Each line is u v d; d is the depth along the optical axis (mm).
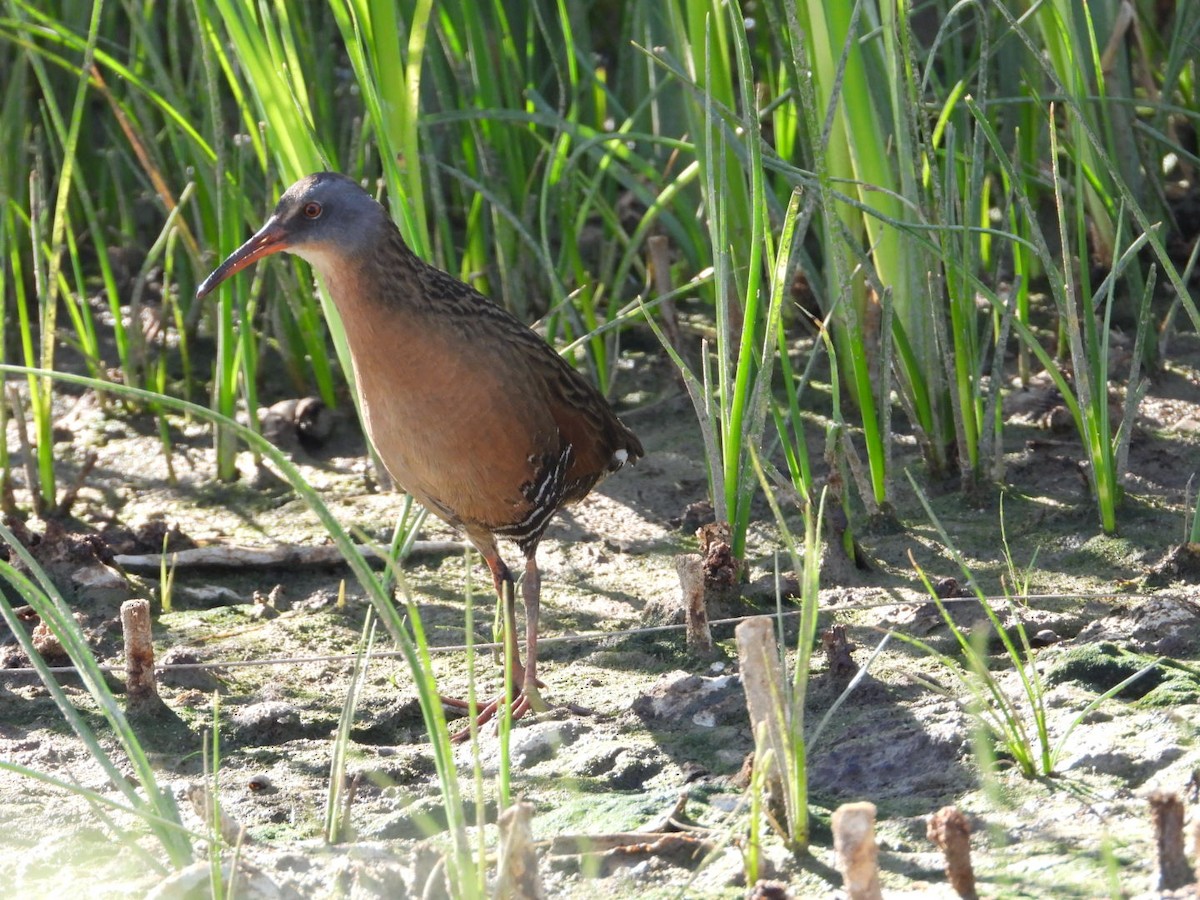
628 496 9883
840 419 8586
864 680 6977
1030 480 9414
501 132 11445
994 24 11375
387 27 8680
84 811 6203
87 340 11070
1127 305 11328
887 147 9391
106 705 5395
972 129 10969
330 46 12117
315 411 10859
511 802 6215
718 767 6418
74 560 8852
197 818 6129
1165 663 6707
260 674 7789
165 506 10000
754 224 7809
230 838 5816
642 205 13172
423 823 5527
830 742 6504
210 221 11242
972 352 9109
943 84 12195
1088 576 8195
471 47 11203
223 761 6816
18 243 12156
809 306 11750
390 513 9781
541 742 6785
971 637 7457
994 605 7738
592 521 9594
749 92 7672
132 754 5391
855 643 7578
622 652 7871
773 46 12219
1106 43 10898
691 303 12352
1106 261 11492
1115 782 5812
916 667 7207
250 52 8547
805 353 11344
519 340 7602
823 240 10297
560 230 12234
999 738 6203
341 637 8250
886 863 5414
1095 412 8508
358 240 7172
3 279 9703
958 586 8133
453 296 7371
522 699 7246
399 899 5234
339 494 10086
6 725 7172
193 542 9359
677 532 9383
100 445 10852
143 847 5855
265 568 9133
